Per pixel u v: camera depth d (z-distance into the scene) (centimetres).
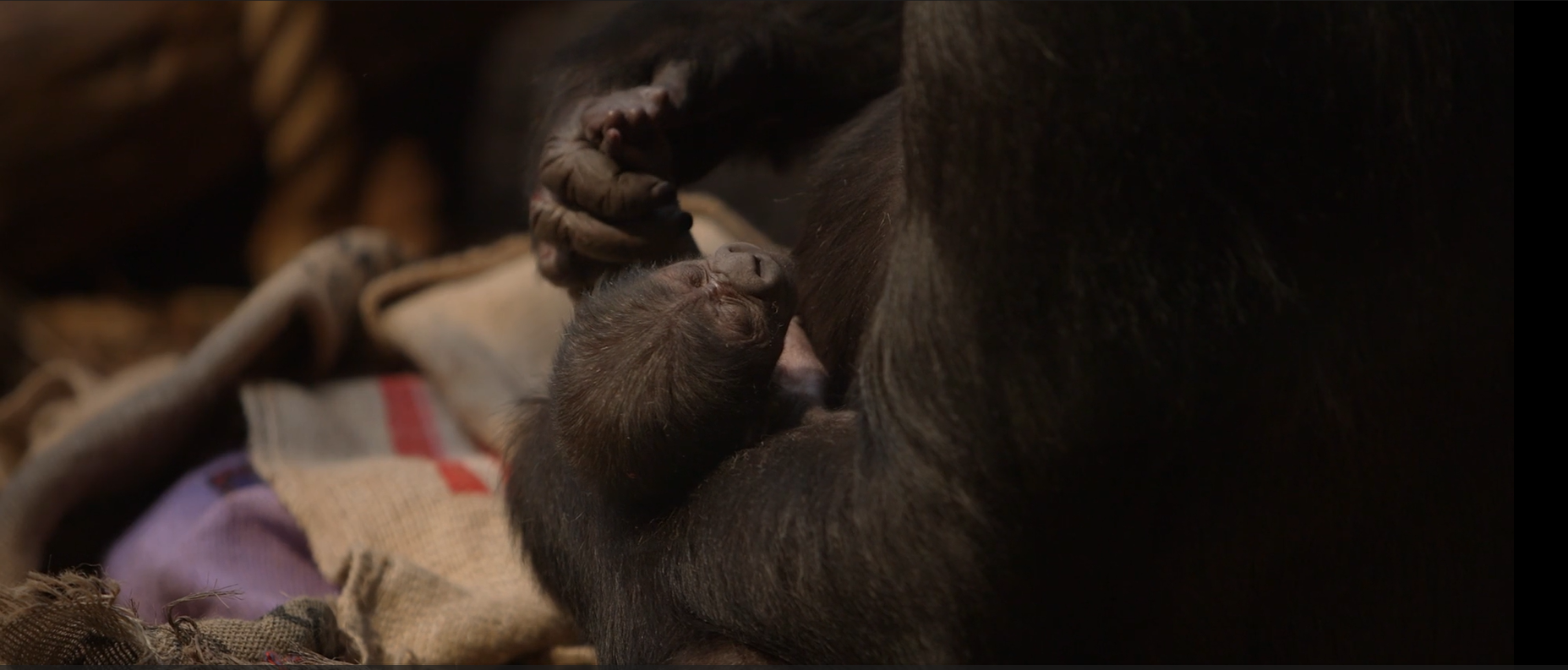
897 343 178
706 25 219
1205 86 170
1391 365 175
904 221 178
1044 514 176
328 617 208
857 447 181
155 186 441
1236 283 172
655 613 190
